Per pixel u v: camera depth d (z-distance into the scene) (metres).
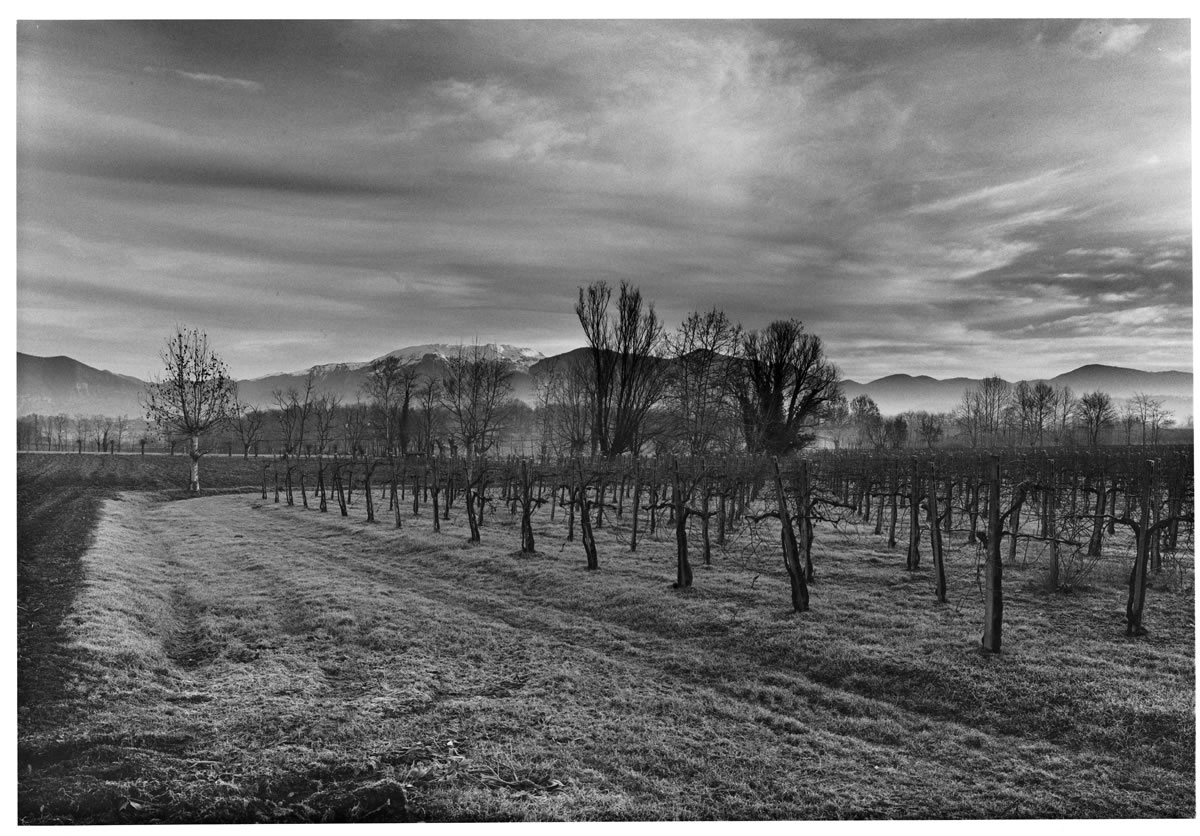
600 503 33.03
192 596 21.50
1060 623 16.52
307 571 25.48
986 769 11.02
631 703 13.28
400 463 51.41
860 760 11.30
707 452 39.69
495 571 24.84
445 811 9.71
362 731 11.91
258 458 93.69
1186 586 19.42
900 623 16.83
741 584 21.11
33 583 19.92
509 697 13.61
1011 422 74.06
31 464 73.69
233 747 11.21
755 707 13.16
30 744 10.79
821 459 41.91
